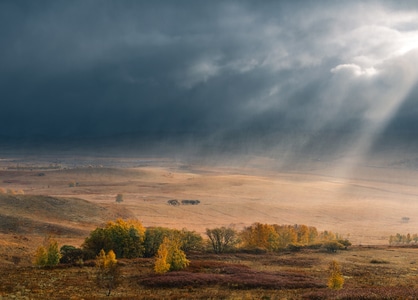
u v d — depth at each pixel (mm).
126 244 84938
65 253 78250
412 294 49656
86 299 46750
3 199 158375
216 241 106750
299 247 119312
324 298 47875
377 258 103375
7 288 52031
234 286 56406
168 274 62781
